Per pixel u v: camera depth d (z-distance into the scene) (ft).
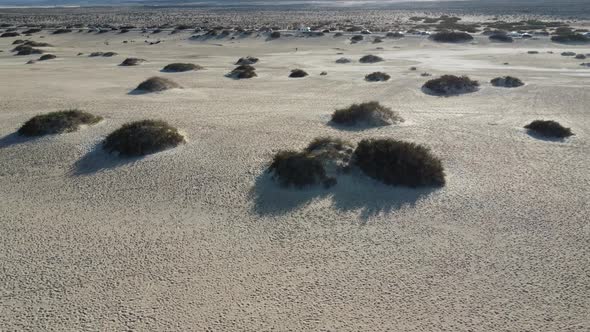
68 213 50.39
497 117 90.17
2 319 33.27
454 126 82.79
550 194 53.98
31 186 57.72
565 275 38.27
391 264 39.93
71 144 71.10
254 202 52.37
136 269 39.37
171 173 60.80
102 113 92.02
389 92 116.47
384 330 31.89
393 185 55.62
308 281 37.52
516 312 33.76
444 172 59.41
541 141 74.33
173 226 47.16
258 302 34.91
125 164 63.98
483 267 39.40
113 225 47.50
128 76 146.30
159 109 96.32
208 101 105.70
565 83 126.93
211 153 67.72
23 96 110.93
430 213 49.47
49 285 37.27
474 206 50.98
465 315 33.40
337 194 53.93
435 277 37.99
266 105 101.14
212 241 44.04
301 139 74.02
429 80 123.65
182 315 33.47
